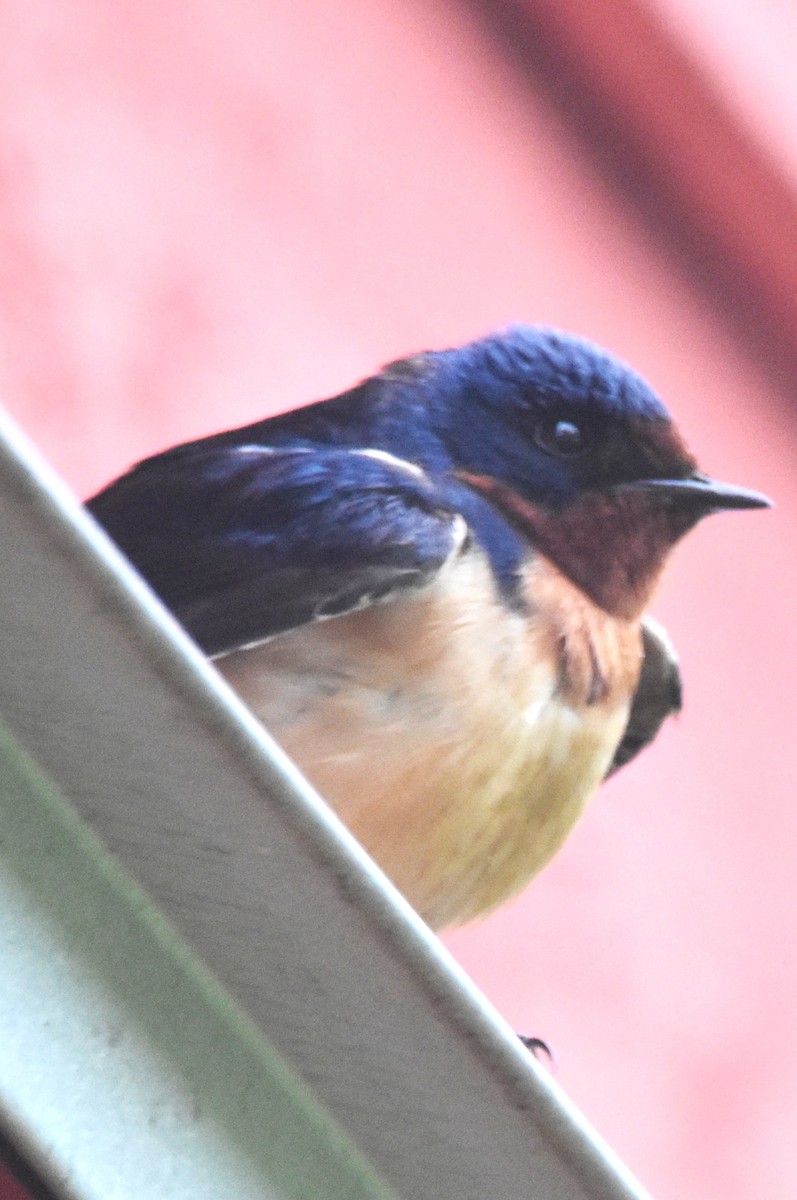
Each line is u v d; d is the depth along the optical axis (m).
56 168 1.63
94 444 1.62
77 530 1.17
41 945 1.22
